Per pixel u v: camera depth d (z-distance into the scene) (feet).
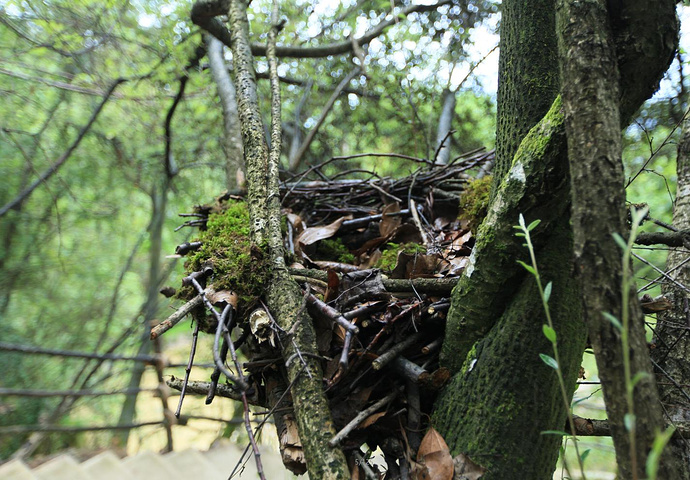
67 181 16.67
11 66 13.82
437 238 6.71
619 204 2.71
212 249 5.70
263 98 13.73
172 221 18.37
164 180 15.83
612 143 2.79
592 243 2.69
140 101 12.94
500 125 4.61
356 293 4.87
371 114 13.67
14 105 14.14
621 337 2.58
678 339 5.51
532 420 3.94
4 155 16.22
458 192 7.85
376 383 4.52
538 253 3.96
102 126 15.21
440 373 4.32
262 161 6.10
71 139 16.19
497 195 4.04
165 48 11.57
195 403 13.99
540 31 4.42
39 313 17.65
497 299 4.16
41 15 11.40
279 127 6.63
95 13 11.64
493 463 3.92
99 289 19.13
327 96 14.02
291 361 4.15
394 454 4.34
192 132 15.34
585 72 2.93
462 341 4.35
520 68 4.44
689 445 5.32
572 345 3.99
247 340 5.31
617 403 2.61
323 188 8.04
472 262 4.25
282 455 4.43
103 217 17.71
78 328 18.04
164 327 4.43
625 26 3.26
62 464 6.06
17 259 17.29
